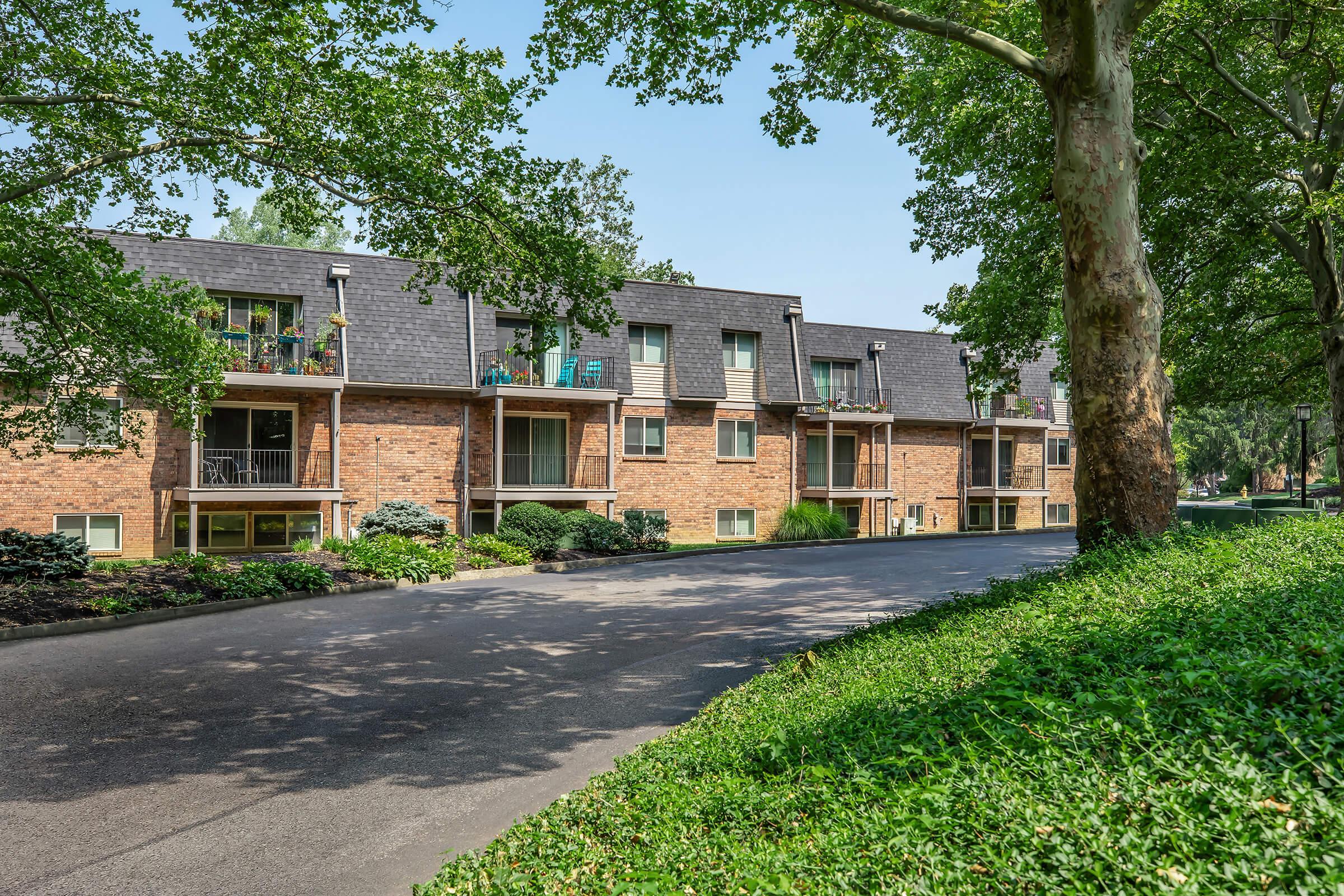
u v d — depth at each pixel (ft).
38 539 48.47
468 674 33.68
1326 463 234.58
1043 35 34.88
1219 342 69.46
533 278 47.26
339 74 37.91
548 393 83.71
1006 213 66.69
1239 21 49.24
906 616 37.09
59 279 44.14
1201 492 278.05
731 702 27.12
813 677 28.37
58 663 34.19
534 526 72.54
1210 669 15.31
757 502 100.32
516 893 13.93
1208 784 11.01
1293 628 18.20
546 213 45.55
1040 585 32.76
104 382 50.21
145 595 45.80
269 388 74.74
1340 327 53.78
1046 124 52.39
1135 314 33.12
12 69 39.55
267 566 54.08
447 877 15.24
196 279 74.23
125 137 41.24
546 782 21.77
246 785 21.59
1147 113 52.85
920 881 10.58
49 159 43.37
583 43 41.75
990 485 122.21
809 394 102.99
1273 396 78.54
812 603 50.75
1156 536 32.17
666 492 94.84
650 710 28.58
